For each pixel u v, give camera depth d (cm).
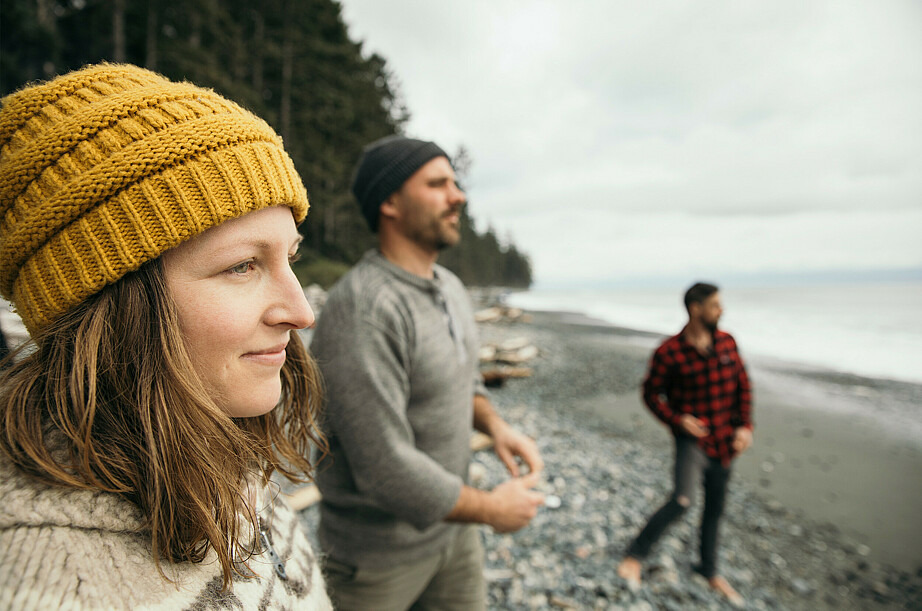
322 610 76
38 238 45
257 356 54
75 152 46
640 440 740
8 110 49
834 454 730
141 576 45
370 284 132
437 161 151
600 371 1332
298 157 1770
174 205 46
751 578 365
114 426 46
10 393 44
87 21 1441
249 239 51
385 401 122
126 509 46
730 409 319
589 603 299
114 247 45
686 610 304
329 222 2306
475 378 195
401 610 144
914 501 555
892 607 356
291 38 1914
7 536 38
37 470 42
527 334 2198
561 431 734
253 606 55
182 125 48
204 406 48
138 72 55
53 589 38
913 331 2298
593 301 6306
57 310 47
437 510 127
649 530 326
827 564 409
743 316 3158
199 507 48
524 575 320
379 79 3306
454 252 4928
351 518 137
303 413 86
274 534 71
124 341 47
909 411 999
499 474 462
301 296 56
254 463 67
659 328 2745
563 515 416
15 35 1226
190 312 49
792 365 1532
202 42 1597
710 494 327
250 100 1297
